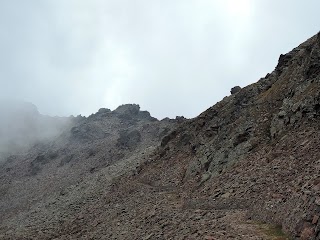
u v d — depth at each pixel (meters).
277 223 27.58
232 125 63.69
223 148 58.19
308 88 52.66
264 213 30.36
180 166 70.00
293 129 46.91
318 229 22.08
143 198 59.72
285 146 43.72
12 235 68.19
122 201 64.75
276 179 36.72
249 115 62.25
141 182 72.75
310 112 46.97
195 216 36.66
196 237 29.12
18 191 158.62
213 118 79.19
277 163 40.56
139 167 84.25
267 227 27.80
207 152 63.06
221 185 45.25
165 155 82.12
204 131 76.25
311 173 31.28
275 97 61.00
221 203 39.41
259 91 72.31
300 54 68.62
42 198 138.12
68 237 53.97
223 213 34.72
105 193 78.69
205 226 31.66
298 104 50.44
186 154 74.56
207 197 43.59
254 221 30.33
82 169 159.12
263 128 54.50
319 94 47.50
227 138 60.66
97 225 56.00
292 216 25.84
